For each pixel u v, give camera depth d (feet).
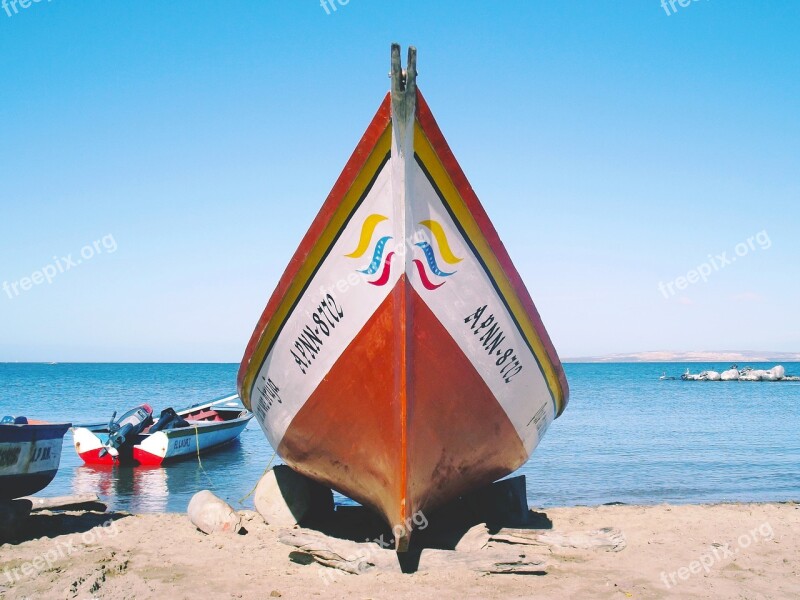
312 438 22.68
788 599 18.75
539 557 22.29
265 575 20.35
